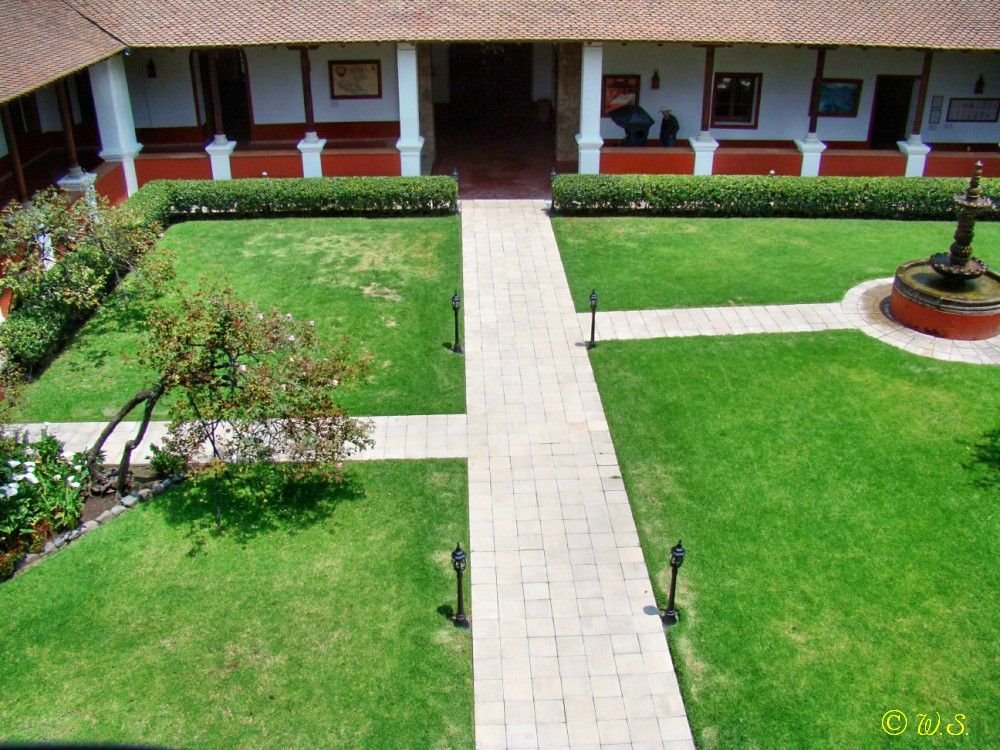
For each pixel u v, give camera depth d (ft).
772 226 72.54
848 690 32.91
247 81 82.99
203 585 37.24
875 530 40.24
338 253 66.28
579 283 62.23
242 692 32.63
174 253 59.52
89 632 34.96
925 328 56.13
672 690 33.06
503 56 97.55
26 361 50.65
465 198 77.15
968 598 36.70
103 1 72.90
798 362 52.95
